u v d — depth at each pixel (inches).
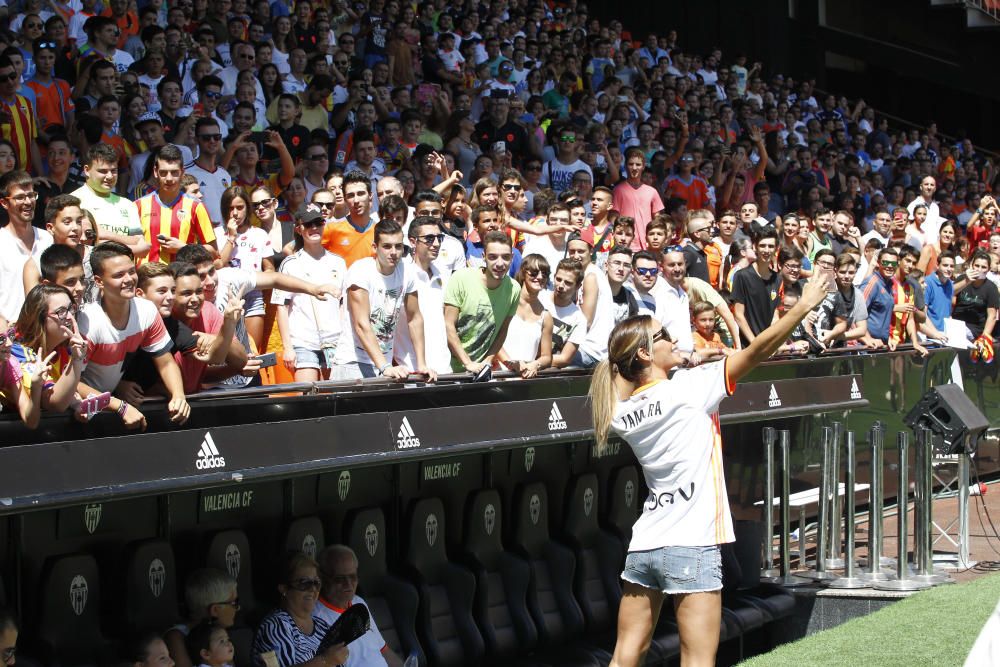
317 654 182.5
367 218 294.5
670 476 185.6
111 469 160.1
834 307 378.9
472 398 225.5
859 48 845.8
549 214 319.9
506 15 645.9
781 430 307.3
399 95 460.4
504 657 231.5
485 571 231.0
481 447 211.5
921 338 426.0
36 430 161.3
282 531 200.7
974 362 428.1
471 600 225.8
